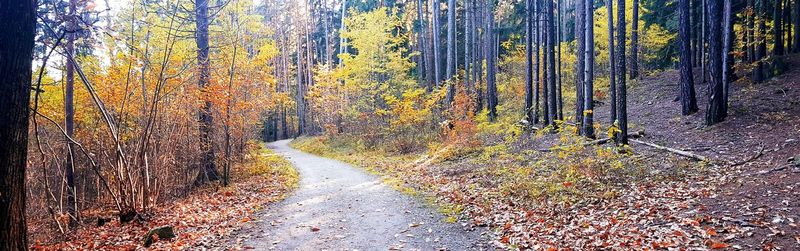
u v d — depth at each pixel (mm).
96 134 11227
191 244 6785
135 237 7609
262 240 6949
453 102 19781
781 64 16938
